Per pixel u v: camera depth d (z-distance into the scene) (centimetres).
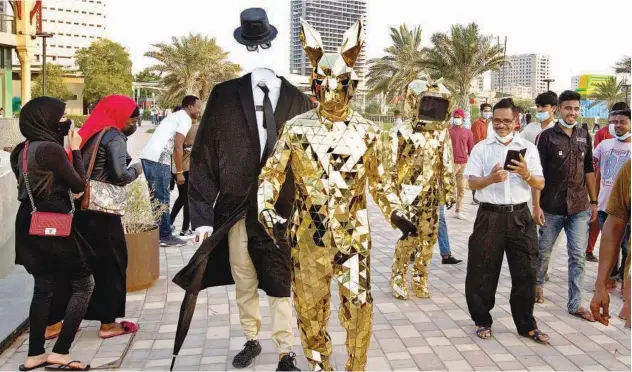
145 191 668
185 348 479
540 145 571
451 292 640
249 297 445
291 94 440
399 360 456
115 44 5159
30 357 433
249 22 425
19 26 3303
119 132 488
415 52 4478
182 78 4897
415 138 600
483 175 505
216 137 431
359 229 359
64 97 4897
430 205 604
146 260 629
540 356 466
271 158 363
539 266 595
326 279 365
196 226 430
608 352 475
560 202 564
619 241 319
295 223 364
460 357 463
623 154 659
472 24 3894
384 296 626
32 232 411
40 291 430
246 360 441
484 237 498
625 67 4478
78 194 452
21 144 429
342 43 352
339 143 350
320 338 380
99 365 441
